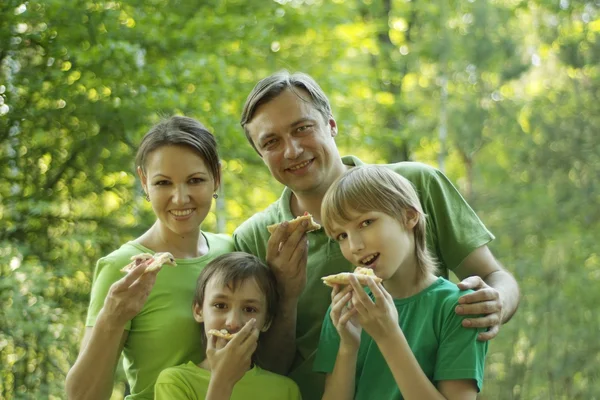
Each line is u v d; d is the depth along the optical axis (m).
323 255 4.08
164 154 3.86
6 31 9.24
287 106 3.94
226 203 11.05
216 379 3.54
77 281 9.50
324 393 3.68
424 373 3.47
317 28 11.09
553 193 14.91
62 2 9.10
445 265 4.27
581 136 15.12
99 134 9.72
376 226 3.53
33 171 9.77
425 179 4.16
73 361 9.01
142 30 9.53
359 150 14.47
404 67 15.59
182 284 3.95
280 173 4.02
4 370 8.58
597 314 12.72
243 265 3.82
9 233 9.36
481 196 15.90
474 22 15.65
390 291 3.74
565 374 12.33
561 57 15.57
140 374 3.88
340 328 3.51
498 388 12.41
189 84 9.87
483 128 15.47
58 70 9.43
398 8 15.07
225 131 9.59
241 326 3.75
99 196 9.98
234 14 10.38
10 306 8.33
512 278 4.18
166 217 3.90
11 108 9.42
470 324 3.52
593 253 13.84
